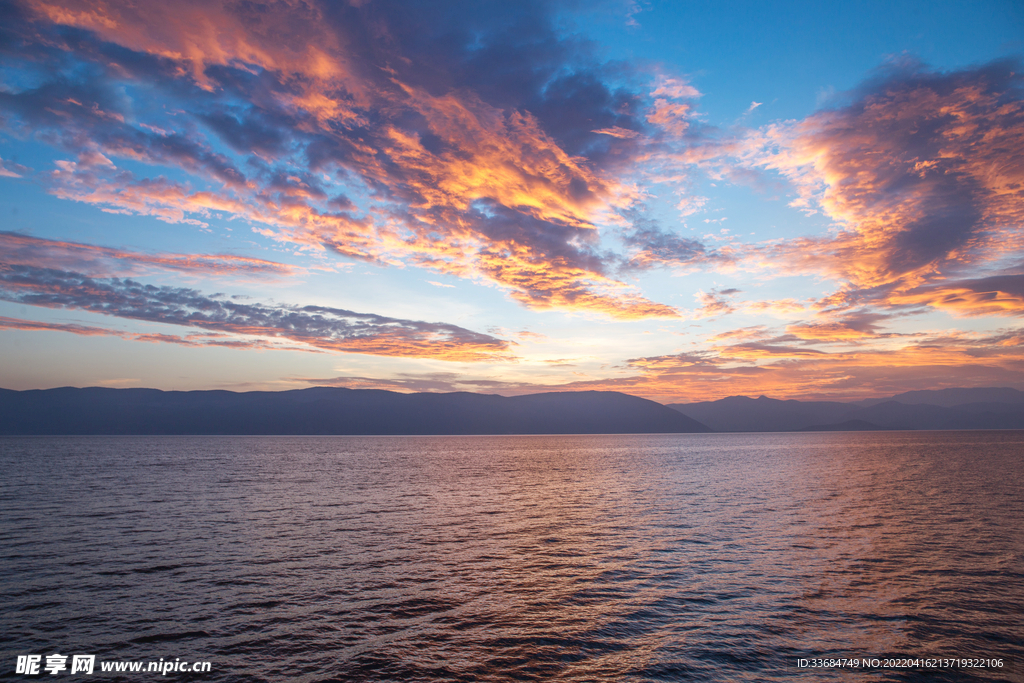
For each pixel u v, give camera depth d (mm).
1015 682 13664
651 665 14570
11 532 31438
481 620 17766
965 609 18578
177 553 26438
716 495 50500
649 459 119938
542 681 13711
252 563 24672
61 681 13570
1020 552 26453
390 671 14234
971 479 62656
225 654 15195
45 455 121938
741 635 16531
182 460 107688
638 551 27203
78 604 19016
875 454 122812
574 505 44438
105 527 33188
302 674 14062
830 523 34562
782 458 115312
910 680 13742
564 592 20578
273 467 90188
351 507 42875
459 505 44469
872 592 20375
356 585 21422
